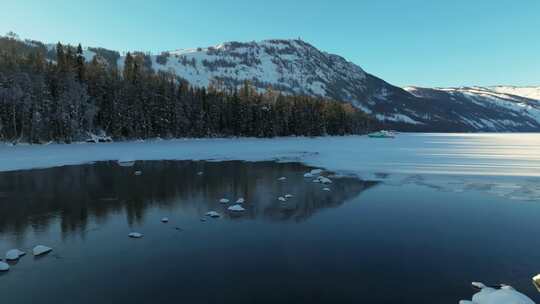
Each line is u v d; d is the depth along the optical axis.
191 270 10.05
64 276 9.66
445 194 20.34
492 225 14.38
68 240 12.62
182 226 14.33
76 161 38.00
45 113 57.84
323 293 8.69
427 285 9.10
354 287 9.00
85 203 18.22
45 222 14.80
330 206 17.66
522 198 19.20
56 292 8.77
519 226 14.24
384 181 24.88
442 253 11.35
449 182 24.27
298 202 18.53
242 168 32.88
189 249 11.71
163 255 11.18
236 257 11.01
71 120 60.97
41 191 21.39
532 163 34.53
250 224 14.62
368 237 12.92
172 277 9.59
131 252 11.45
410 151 51.91
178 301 8.32
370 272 9.89
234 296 8.55
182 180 25.69
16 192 21.09
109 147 56.44
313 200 18.98
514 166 32.28
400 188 22.23
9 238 12.82
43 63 69.56
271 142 81.56
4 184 23.81
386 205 17.80
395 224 14.55
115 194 20.62
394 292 8.73
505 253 11.31
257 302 8.25
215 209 17.06
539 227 14.11
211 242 12.39
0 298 8.46
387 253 11.34
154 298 8.46
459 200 18.80
